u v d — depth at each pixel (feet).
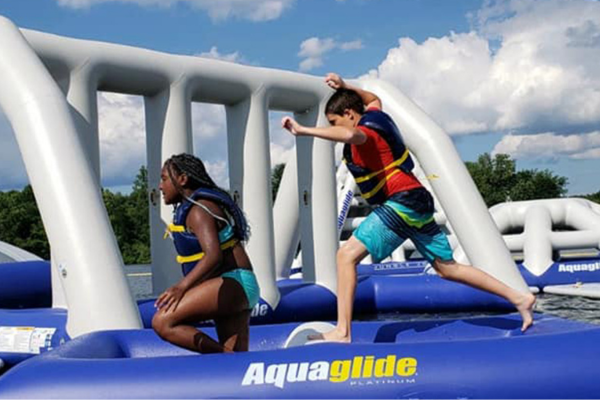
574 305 26.99
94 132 19.31
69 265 15.90
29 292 26.37
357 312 26.89
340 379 10.46
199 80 21.76
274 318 22.93
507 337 11.02
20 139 16.84
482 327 13.67
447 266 13.07
